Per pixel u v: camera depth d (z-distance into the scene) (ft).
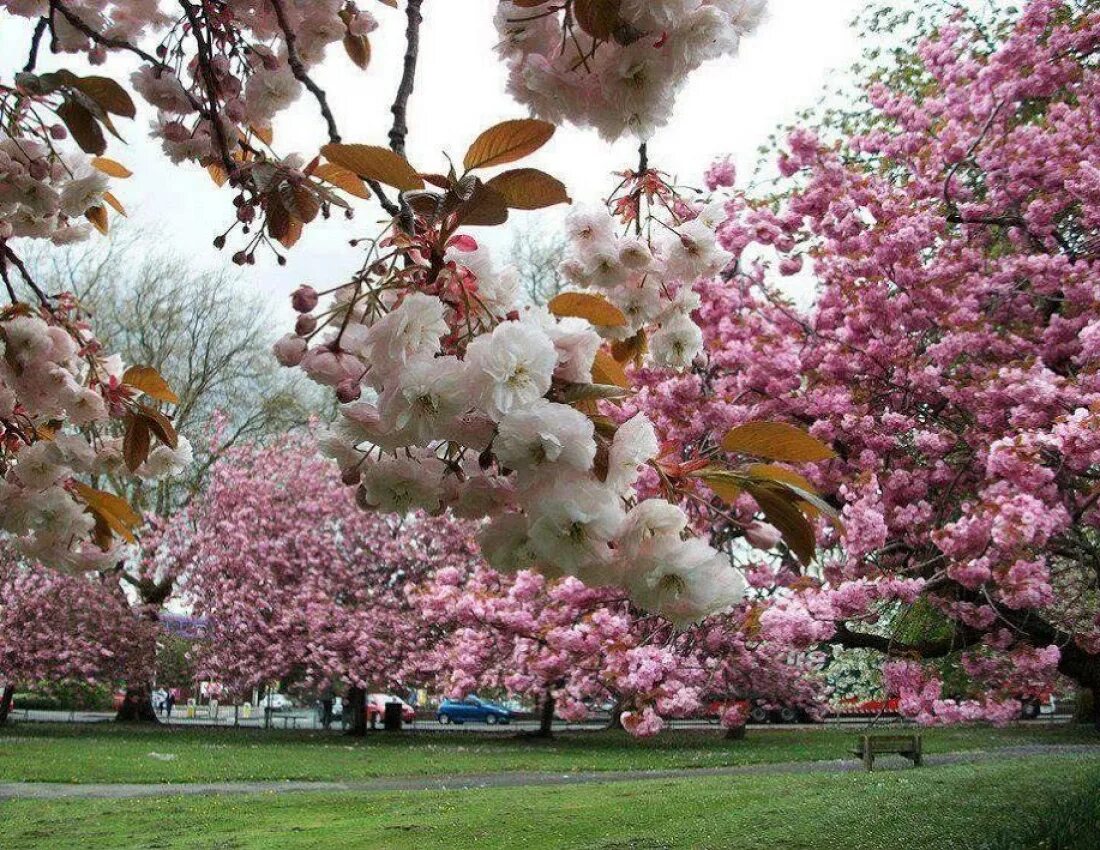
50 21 6.17
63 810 30.40
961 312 25.17
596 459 3.44
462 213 3.56
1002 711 19.15
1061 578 25.30
